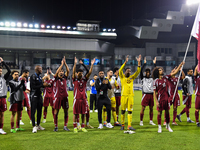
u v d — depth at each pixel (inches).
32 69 1681.8
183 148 200.2
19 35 1572.3
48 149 200.4
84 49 1669.5
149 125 312.0
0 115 264.7
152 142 220.5
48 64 1756.9
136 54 2006.6
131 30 1905.8
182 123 329.4
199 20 313.9
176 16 1818.4
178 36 1973.4
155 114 422.6
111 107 310.8
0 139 237.3
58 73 277.0
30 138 240.7
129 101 275.4
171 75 309.6
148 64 1996.8
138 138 236.8
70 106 568.1
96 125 316.8
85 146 208.4
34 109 276.2
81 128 281.7
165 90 267.3
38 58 1747.0
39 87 276.2
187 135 249.6
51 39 1593.3
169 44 2042.3
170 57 2017.7
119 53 1968.5
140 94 1008.2
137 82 1599.4
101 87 292.0
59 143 219.3
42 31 1552.7
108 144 214.5
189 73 342.3
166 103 265.6
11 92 275.6
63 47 1624.0
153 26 1790.1
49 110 499.8
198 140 227.6
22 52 1727.4
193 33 315.0
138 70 279.1
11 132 272.2
